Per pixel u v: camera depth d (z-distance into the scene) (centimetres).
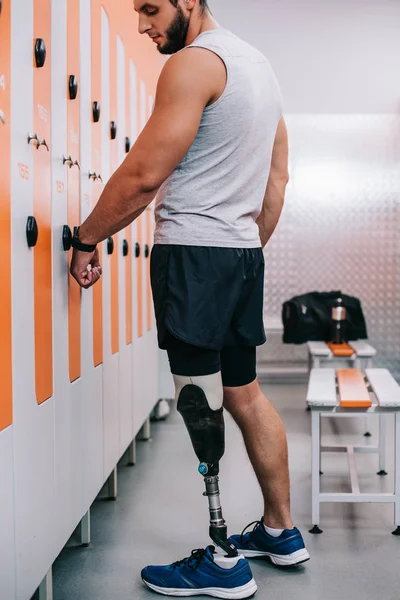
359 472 340
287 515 226
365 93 613
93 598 206
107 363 272
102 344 263
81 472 229
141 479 326
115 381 289
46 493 189
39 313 183
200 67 180
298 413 489
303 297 543
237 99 188
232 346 212
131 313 331
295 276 627
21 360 168
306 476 334
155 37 197
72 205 221
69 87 213
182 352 196
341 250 624
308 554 228
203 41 186
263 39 614
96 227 192
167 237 194
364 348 483
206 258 191
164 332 195
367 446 339
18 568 165
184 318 189
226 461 356
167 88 179
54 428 197
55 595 208
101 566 229
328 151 618
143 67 379
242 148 193
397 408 259
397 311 624
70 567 229
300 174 620
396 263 622
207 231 191
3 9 153
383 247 622
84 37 237
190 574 208
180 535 256
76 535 260
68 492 213
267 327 617
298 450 386
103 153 271
